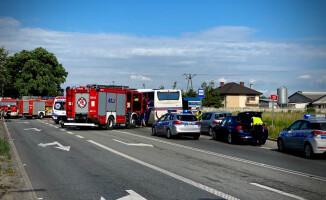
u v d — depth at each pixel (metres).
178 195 7.05
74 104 26.34
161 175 9.16
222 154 13.88
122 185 7.93
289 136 14.73
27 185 7.74
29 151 13.94
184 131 20.19
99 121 26.53
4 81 40.09
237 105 88.88
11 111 52.38
